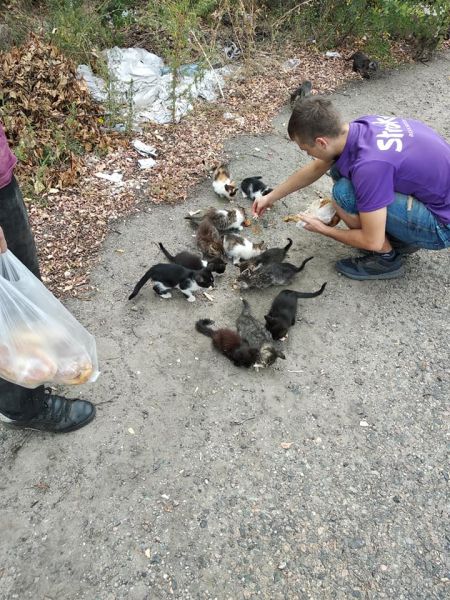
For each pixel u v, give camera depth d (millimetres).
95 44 6488
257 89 6809
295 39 7859
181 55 6320
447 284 4281
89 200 4820
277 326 3592
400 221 3773
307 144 3580
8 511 2750
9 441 3049
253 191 4996
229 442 3115
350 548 2682
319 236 4695
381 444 3152
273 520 2777
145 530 2707
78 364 2746
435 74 7672
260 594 2504
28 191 4723
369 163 3420
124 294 4008
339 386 3465
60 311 2676
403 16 7492
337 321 3916
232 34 7508
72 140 5207
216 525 2742
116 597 2469
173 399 3324
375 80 7383
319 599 2496
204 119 6129
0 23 6473
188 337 3730
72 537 2666
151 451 3049
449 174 3609
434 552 2686
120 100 5887
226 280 4250
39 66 5168
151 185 5098
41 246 4305
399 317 3977
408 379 3535
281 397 3375
